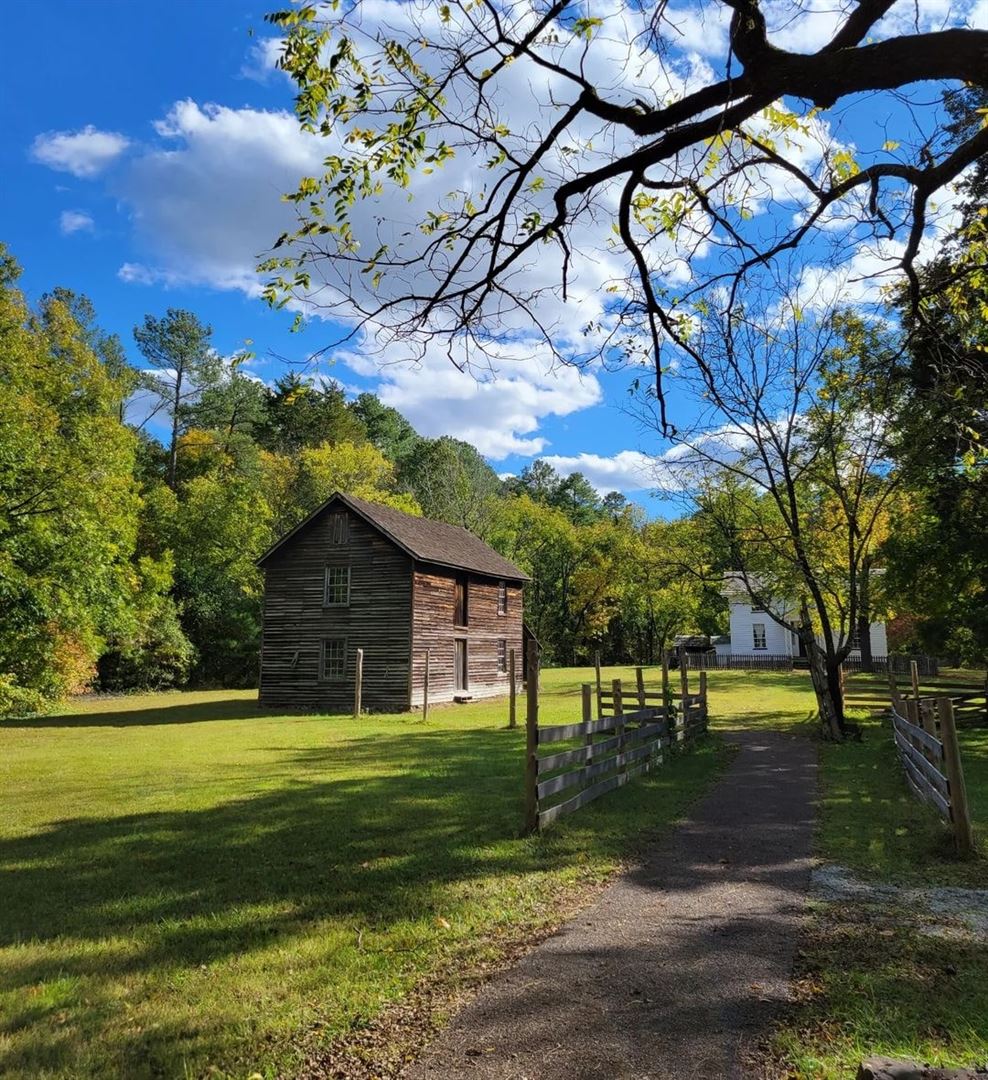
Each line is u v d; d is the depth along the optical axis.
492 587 35.22
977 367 6.97
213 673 44.56
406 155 4.87
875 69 3.79
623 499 98.62
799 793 10.19
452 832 8.02
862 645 41.34
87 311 51.19
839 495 16.73
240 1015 4.02
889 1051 3.43
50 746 16.94
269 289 4.98
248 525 45.62
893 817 8.56
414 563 28.36
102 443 26.00
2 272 29.31
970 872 6.44
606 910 5.59
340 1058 3.57
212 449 52.41
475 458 71.25
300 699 28.95
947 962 4.50
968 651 20.50
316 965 4.65
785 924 5.23
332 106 4.64
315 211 4.95
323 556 29.50
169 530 44.50
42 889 6.35
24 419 22.97
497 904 5.72
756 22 3.95
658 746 12.68
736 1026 3.75
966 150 4.48
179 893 6.17
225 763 13.78
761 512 18.67
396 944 4.96
